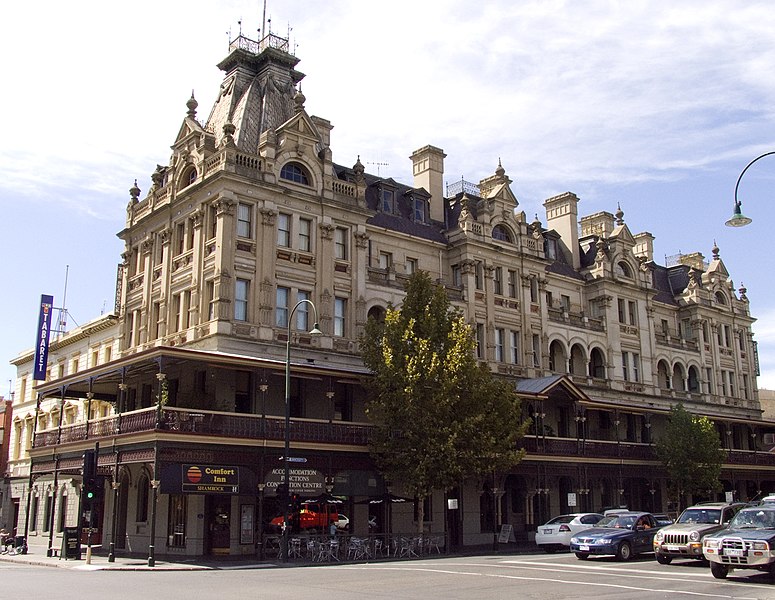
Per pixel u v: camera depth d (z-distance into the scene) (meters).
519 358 52.06
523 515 49.78
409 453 37.53
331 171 44.41
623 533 30.34
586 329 57.19
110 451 36.28
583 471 49.31
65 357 57.75
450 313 40.16
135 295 47.09
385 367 37.88
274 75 47.12
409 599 18.09
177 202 43.56
